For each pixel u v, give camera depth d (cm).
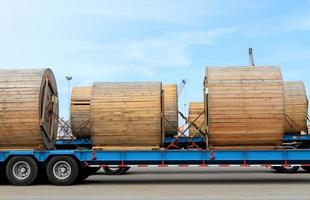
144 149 1869
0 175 1922
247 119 1808
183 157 1848
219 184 1830
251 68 1866
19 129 1853
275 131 1812
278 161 1850
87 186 1800
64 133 2547
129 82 1930
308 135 2505
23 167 1847
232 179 2053
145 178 2147
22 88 1858
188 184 1841
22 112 1844
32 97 1847
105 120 1864
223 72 1852
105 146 1883
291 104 2542
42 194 1549
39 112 1855
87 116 2525
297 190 1609
